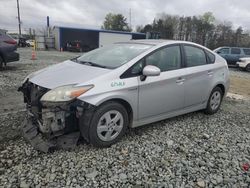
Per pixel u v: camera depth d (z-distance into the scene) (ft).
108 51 15.35
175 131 15.12
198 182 10.28
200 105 17.44
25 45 124.57
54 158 11.29
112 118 12.50
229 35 196.75
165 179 10.36
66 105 11.34
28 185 9.48
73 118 11.96
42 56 66.18
